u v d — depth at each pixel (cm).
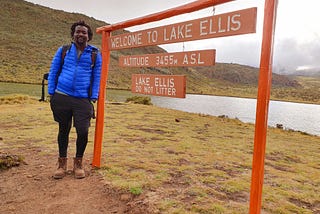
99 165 438
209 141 765
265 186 417
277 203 350
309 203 365
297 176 486
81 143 392
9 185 367
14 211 301
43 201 325
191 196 343
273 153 694
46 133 712
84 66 379
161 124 1059
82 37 375
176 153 579
